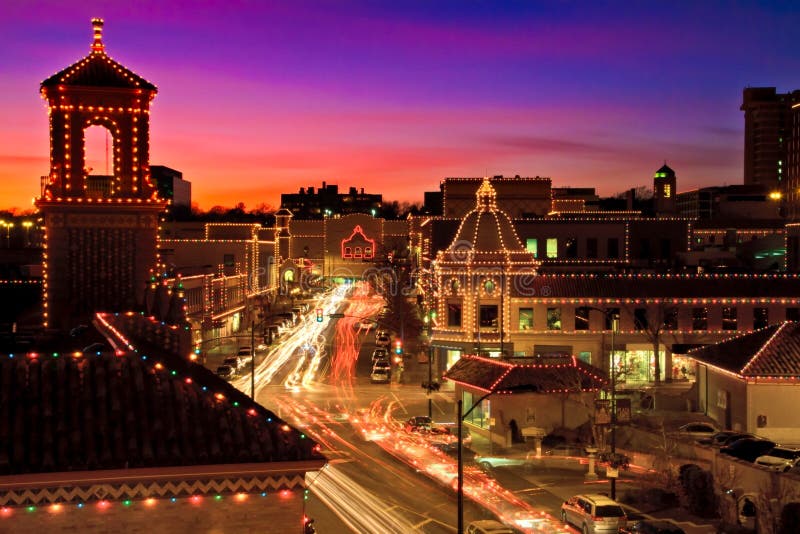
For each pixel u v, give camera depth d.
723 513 37.81
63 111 36.97
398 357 80.88
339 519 36.41
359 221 197.62
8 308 53.62
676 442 45.69
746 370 52.31
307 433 54.81
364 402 66.25
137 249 37.62
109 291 37.28
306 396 68.88
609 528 34.25
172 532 16.42
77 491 16.05
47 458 15.88
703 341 73.88
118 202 37.19
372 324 121.88
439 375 76.56
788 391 52.31
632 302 73.69
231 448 16.75
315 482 42.88
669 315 73.94
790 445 51.91
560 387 53.38
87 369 18.00
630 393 63.88
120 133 37.53
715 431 52.72
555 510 39.00
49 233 36.91
